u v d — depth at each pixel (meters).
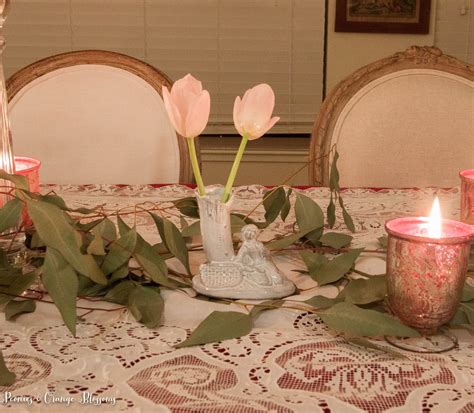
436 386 0.68
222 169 2.72
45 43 2.70
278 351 0.75
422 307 0.75
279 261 1.01
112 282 0.87
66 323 0.73
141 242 0.88
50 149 1.73
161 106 1.72
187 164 1.72
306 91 2.75
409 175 1.69
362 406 0.65
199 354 0.74
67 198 1.36
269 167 2.72
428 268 0.73
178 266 0.97
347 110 1.66
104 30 2.69
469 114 1.68
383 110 1.67
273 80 2.74
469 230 0.81
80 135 1.73
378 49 2.72
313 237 1.01
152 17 2.68
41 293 0.89
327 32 2.70
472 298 0.81
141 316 0.81
